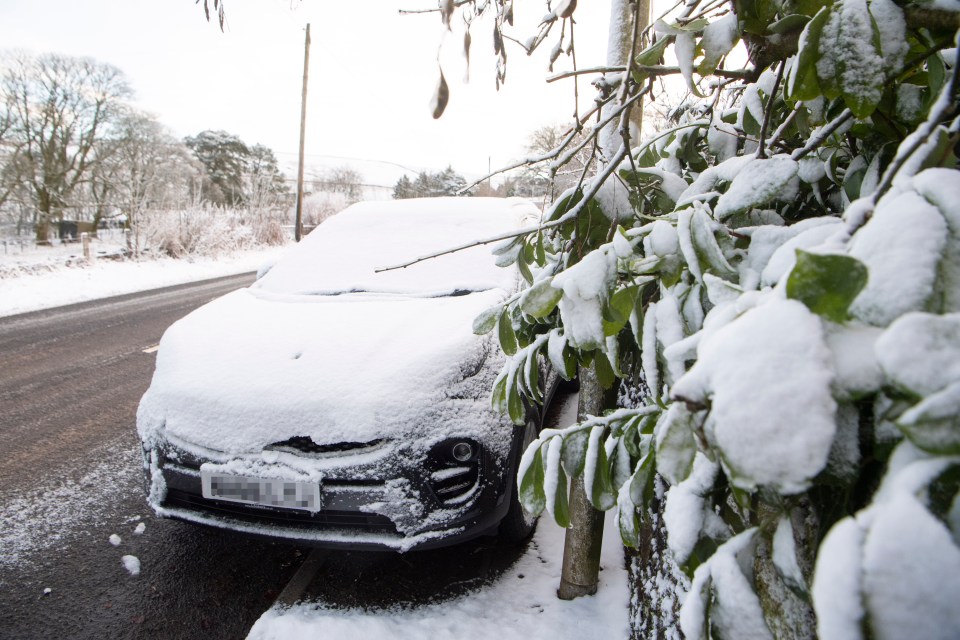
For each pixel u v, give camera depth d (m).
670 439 0.61
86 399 4.53
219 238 18.02
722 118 1.43
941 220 0.45
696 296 0.82
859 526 0.37
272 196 25.28
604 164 1.48
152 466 2.13
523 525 2.32
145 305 9.48
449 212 3.58
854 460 0.44
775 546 0.55
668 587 1.38
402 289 2.96
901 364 0.38
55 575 2.31
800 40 0.71
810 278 0.45
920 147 0.54
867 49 0.68
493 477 2.04
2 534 2.60
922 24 0.69
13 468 3.30
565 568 2.02
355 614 2.01
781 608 0.74
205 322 2.72
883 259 0.45
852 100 0.69
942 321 0.39
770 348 0.44
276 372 2.14
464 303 2.67
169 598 2.17
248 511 2.03
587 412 1.85
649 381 0.85
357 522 1.95
